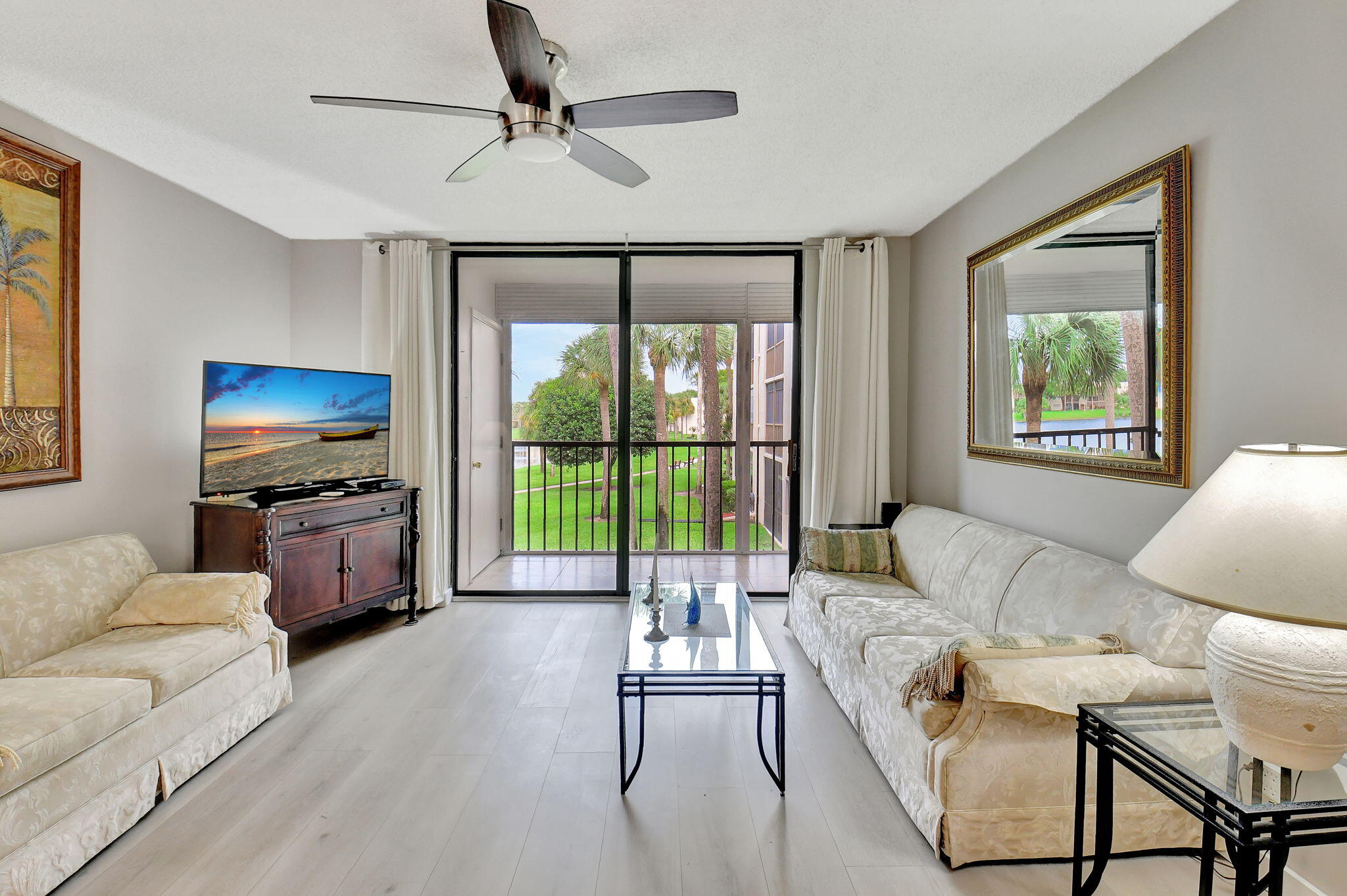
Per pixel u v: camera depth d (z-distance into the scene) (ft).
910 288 14.05
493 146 7.34
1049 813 5.70
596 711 8.79
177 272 10.75
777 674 6.77
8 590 7.12
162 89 7.53
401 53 6.74
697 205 11.61
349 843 6.00
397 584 12.44
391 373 13.66
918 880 5.57
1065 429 8.53
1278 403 5.65
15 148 8.04
